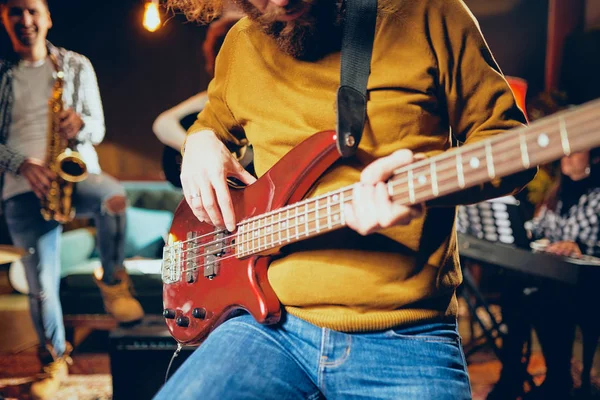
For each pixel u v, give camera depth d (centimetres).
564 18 517
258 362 103
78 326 361
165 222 422
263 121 116
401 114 101
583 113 66
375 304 100
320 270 102
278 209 103
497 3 547
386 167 84
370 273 100
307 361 104
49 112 313
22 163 298
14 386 303
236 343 106
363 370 100
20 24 307
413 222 100
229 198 115
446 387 97
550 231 312
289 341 107
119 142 530
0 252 273
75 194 319
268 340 107
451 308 106
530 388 278
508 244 265
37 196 301
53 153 311
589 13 513
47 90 317
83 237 397
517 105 102
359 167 103
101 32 527
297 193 106
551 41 526
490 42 551
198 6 145
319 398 107
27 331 369
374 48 103
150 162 531
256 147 118
